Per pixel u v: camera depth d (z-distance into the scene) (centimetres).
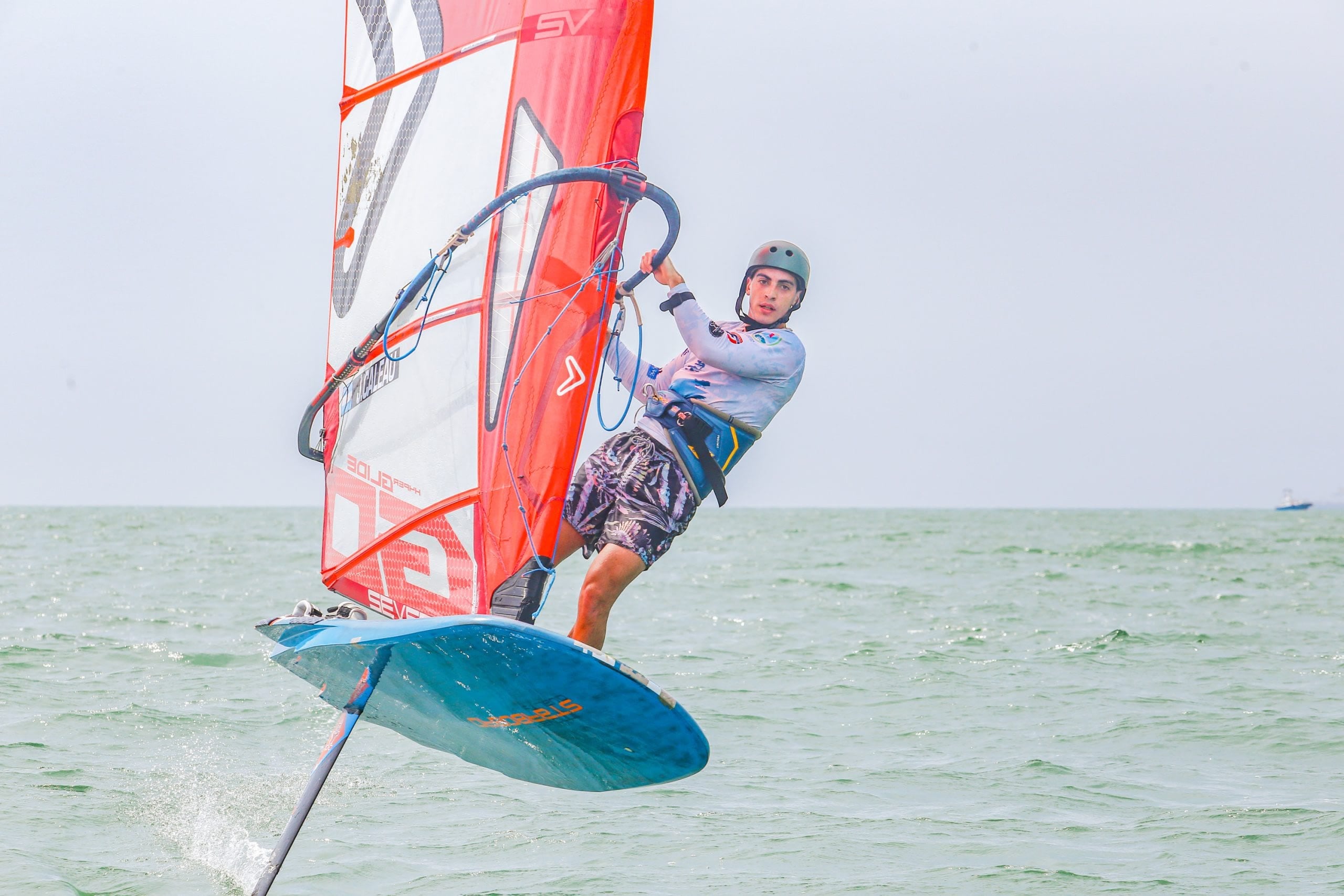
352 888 1972
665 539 1864
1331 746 3200
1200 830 2397
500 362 1844
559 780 1961
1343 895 1989
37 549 13662
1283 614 6838
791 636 5706
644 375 2062
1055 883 2056
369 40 2091
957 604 7506
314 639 1683
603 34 1852
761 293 1930
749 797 2638
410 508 1922
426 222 1969
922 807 2570
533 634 1495
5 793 2452
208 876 2003
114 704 3503
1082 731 3409
